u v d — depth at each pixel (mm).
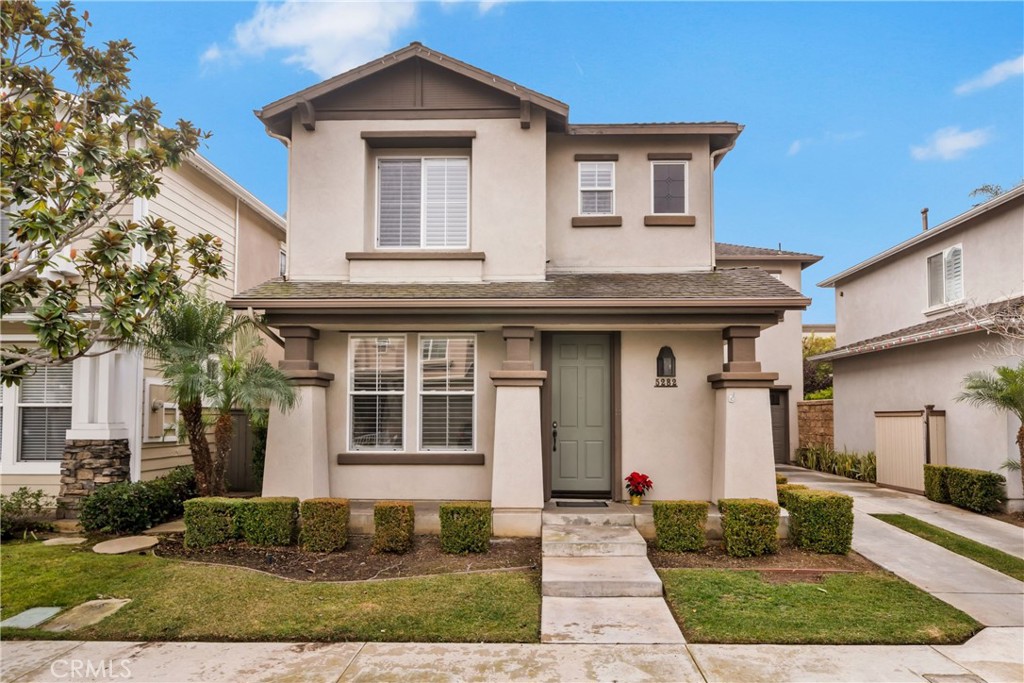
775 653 5297
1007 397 9703
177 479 10680
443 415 9758
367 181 10328
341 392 9719
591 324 9109
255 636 5688
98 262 6969
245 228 14656
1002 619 6035
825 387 23328
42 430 10500
